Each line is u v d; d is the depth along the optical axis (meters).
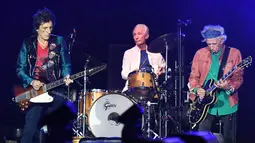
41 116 9.51
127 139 7.89
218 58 9.45
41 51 9.48
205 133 8.28
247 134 12.62
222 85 9.09
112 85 12.88
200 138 8.07
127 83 11.49
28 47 9.44
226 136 9.30
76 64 12.35
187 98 10.98
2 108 12.38
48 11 9.42
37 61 9.44
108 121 10.67
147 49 11.52
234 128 9.30
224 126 9.35
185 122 10.87
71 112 10.51
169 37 11.37
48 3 12.92
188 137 8.10
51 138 10.12
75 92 10.56
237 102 9.34
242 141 12.60
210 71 9.45
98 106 10.63
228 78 9.25
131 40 13.21
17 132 11.05
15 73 12.63
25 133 9.28
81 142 7.77
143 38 11.55
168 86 11.23
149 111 10.55
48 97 9.40
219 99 9.34
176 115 11.02
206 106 9.34
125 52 11.70
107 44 13.20
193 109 9.52
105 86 13.14
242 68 9.25
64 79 9.45
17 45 12.70
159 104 10.84
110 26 13.21
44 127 10.01
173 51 12.63
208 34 9.20
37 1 12.81
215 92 9.28
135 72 10.60
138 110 10.70
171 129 11.35
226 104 9.30
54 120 9.78
